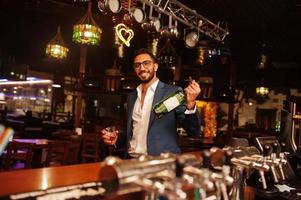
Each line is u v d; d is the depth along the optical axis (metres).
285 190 2.05
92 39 5.00
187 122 2.12
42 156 5.14
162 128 2.28
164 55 6.94
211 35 5.29
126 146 2.49
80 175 1.53
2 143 1.29
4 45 7.42
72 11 6.07
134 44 7.64
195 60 8.03
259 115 12.19
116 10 3.82
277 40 6.68
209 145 7.33
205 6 5.17
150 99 2.40
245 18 5.58
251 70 9.77
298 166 2.53
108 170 1.36
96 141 6.51
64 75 11.66
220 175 1.20
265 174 2.05
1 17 6.02
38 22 6.73
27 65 9.30
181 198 0.92
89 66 10.20
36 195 1.21
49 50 6.03
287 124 2.68
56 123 9.41
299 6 4.80
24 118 9.46
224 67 8.51
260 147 1.89
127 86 8.02
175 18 4.45
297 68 9.52
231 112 8.23
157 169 1.01
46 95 13.41
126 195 1.52
